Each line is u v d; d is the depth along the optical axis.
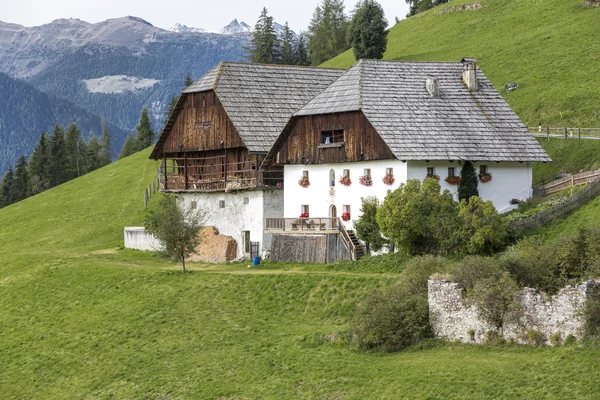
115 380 53.06
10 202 181.62
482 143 66.12
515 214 62.03
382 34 129.88
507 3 140.50
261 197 73.88
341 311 54.81
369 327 47.66
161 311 61.53
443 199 58.81
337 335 49.97
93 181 126.62
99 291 68.69
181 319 59.56
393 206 59.19
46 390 54.16
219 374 49.88
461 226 56.47
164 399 48.97
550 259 46.84
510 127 68.06
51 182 184.38
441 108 67.81
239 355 51.53
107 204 111.25
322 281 58.44
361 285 55.94
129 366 54.34
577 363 39.06
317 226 68.44
